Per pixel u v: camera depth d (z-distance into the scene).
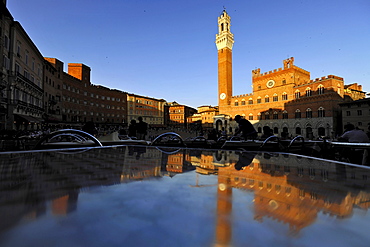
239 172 0.90
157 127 75.88
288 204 0.45
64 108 47.97
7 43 21.72
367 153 3.45
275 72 42.75
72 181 0.68
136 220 0.34
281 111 41.22
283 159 1.41
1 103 20.58
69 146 2.39
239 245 0.24
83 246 0.23
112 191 0.56
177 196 0.51
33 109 28.30
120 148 2.24
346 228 0.31
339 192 0.57
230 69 55.38
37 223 0.31
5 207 0.40
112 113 64.94
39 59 32.69
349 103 30.36
